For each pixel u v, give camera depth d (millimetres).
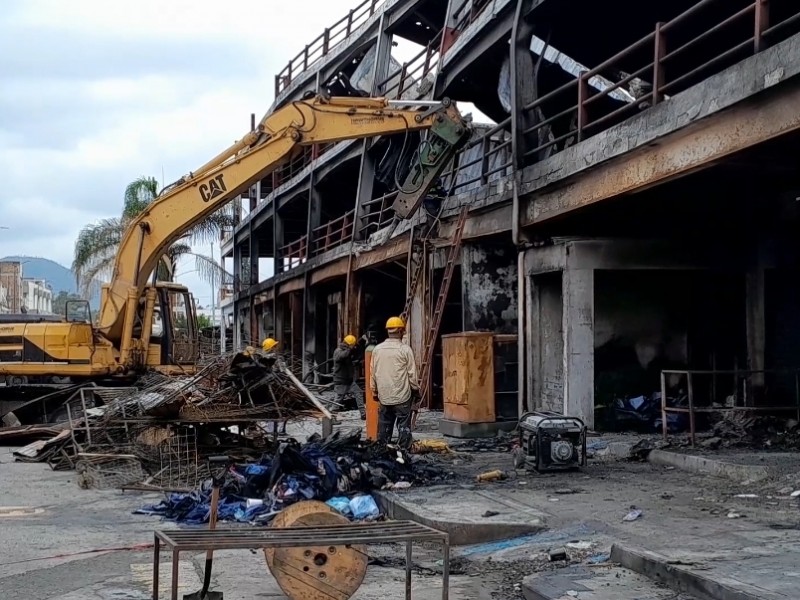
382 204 29328
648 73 20016
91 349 19188
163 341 20812
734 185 14414
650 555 6871
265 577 7555
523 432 12281
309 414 13305
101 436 14766
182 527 9859
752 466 10914
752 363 16297
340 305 35438
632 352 16625
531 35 17234
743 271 16625
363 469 10781
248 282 54719
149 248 18969
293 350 40562
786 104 9797
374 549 8648
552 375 17312
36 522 10219
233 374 13500
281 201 43562
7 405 19156
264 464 11102
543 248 16922
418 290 22422
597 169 14180
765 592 5668
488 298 20766
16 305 87625
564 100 22312
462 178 25141
